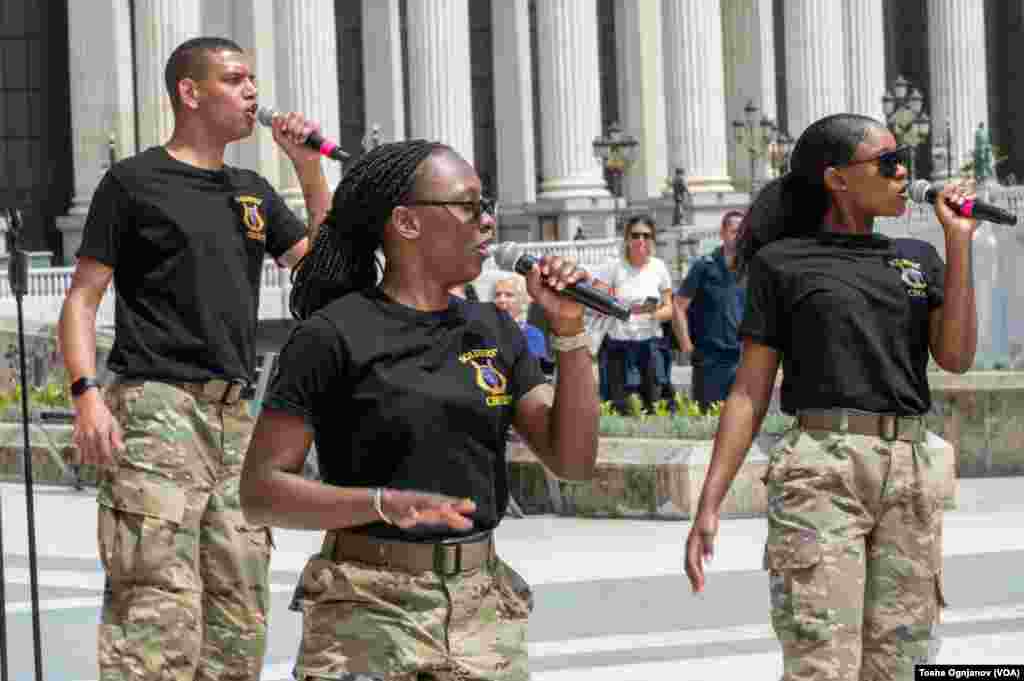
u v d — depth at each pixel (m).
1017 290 34.50
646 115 101.00
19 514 24.62
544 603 18.16
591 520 23.69
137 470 11.60
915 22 115.56
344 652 8.57
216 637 11.84
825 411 10.83
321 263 8.95
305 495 8.48
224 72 11.97
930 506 10.88
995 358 34.25
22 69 91.62
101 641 11.61
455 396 8.66
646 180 101.06
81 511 24.84
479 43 102.31
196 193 11.91
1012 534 21.52
